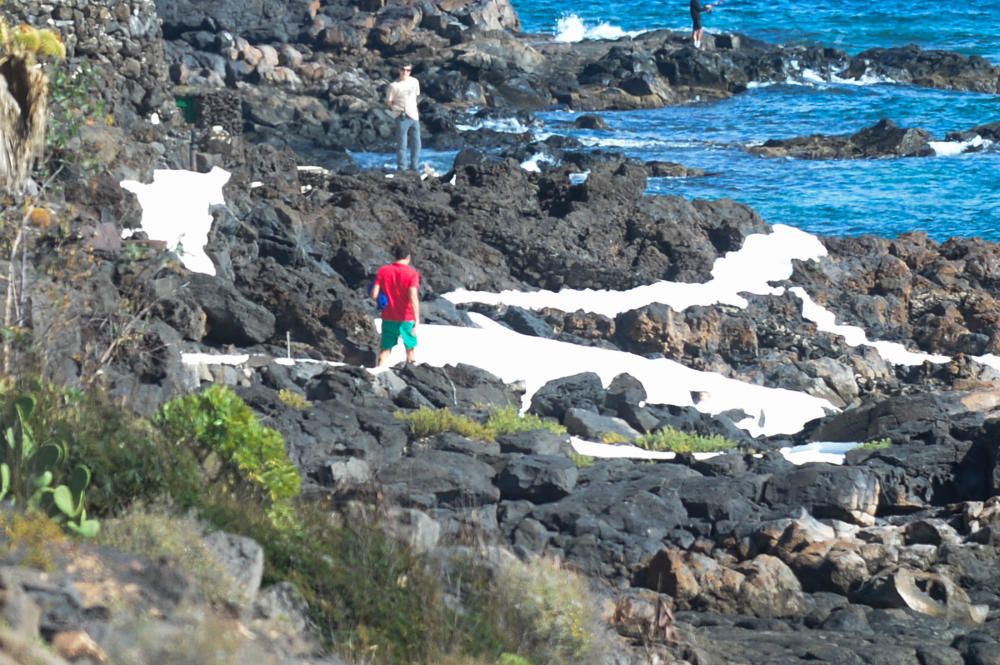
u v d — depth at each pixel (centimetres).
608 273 11075
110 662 2252
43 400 3425
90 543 2745
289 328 8544
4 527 2598
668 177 19062
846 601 5056
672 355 10306
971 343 11325
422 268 10644
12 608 2181
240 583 2855
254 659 2472
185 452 3475
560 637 3456
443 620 3238
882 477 6106
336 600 3130
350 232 10475
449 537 4097
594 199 12031
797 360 10531
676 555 5144
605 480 6141
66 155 8019
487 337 9250
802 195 18050
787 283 11519
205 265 8825
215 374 7000
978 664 4378
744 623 4897
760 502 5916
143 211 9019
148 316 7325
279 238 9856
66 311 5597
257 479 3591
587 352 9388
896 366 10875
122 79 10444
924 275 12025
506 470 5909
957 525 5762
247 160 11288
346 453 5969
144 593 2527
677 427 7794
